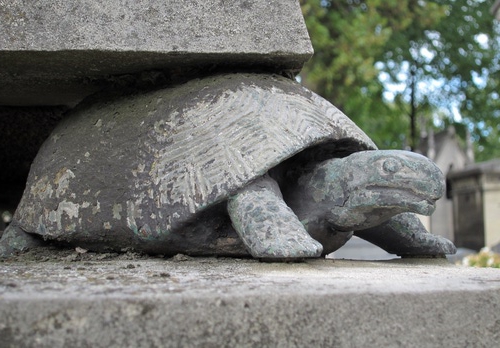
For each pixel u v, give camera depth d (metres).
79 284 1.70
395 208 2.46
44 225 2.76
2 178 3.88
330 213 2.63
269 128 2.45
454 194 13.36
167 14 2.54
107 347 1.49
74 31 2.48
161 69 2.74
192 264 2.32
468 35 14.63
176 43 2.51
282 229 2.25
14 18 2.47
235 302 1.57
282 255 2.17
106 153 2.70
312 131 2.50
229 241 2.53
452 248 3.02
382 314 1.65
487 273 2.15
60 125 3.04
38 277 1.84
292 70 2.79
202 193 2.38
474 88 15.62
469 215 12.75
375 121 16.86
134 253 2.68
